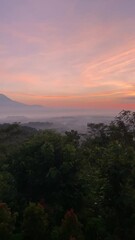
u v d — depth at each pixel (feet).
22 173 113.91
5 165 118.52
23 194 110.83
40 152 113.50
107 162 102.06
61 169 108.78
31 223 87.25
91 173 108.88
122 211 96.94
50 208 99.81
